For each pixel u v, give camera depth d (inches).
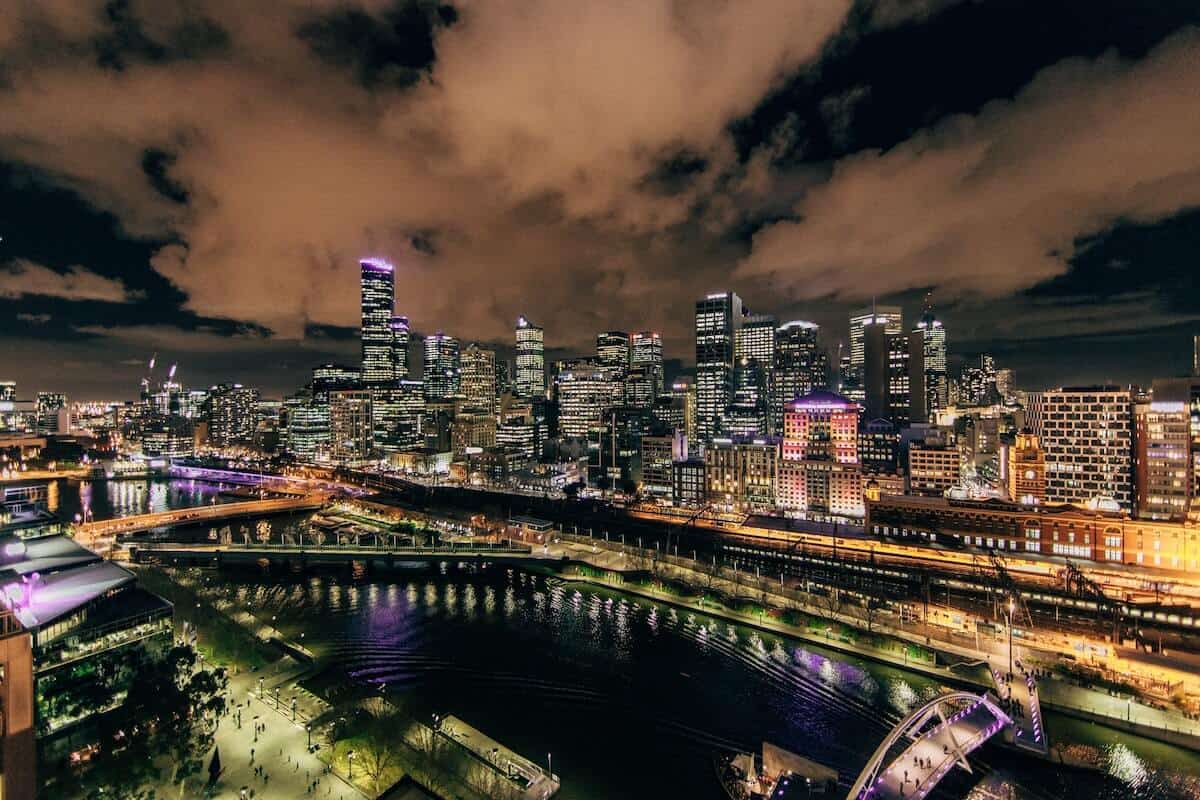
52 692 4768.7
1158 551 7751.0
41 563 6284.5
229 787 4259.4
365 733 4845.0
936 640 6407.5
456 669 6387.8
